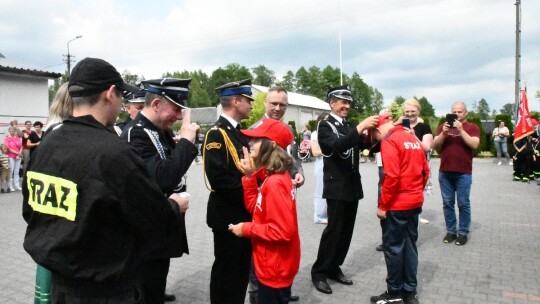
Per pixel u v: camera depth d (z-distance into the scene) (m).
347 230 4.33
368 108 94.00
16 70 15.96
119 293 1.73
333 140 4.05
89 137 1.68
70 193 1.62
